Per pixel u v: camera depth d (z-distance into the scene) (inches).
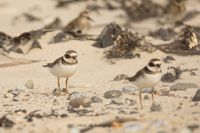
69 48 762.8
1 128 422.0
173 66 672.4
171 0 1079.6
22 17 1117.1
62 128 414.6
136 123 403.2
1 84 621.0
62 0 1244.5
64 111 496.4
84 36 807.7
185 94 549.3
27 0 1295.5
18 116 476.4
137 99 535.8
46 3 1266.0
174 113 445.4
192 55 722.8
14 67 703.1
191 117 415.2
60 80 638.5
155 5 1104.8
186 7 1146.0
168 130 378.6
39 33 803.4
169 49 733.3
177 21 975.0
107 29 768.9
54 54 748.6
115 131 393.7
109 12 1149.7
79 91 583.2
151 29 963.3
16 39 792.3
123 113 474.3
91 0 1217.4
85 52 745.0
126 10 1123.9
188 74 638.5
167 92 560.4
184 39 740.0
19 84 618.5
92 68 689.6
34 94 574.9
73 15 1143.0
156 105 488.4
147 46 727.1
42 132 404.5
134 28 980.6
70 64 563.2
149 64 490.3
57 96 564.1
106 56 724.7
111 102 526.0
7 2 1253.7
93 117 456.4
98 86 605.9
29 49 766.5
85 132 397.7
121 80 629.6
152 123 397.7
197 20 1040.8
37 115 474.3
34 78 652.1
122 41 726.5
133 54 716.0
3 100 550.0
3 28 1027.9
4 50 758.5
